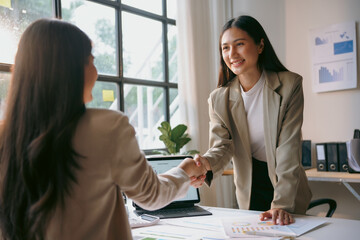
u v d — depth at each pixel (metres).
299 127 1.55
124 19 3.34
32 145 0.66
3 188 0.71
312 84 3.46
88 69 0.77
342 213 3.35
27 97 0.69
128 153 0.76
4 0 2.24
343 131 3.32
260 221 1.37
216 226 1.37
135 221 1.45
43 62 0.70
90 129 0.73
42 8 2.67
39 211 0.67
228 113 1.73
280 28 3.67
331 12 3.37
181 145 3.26
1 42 2.39
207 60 3.76
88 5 3.04
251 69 1.64
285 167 1.49
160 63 3.72
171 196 0.91
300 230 1.22
